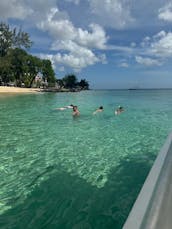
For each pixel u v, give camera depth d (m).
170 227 1.63
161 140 8.27
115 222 3.65
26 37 59.19
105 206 4.07
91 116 14.20
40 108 18.66
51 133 9.46
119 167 5.74
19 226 3.58
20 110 17.25
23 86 64.94
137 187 4.71
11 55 55.88
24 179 5.13
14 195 4.47
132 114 15.35
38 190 4.64
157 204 1.80
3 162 6.15
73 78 92.00
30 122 12.09
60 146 7.59
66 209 4.00
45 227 3.56
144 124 11.45
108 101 28.62
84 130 10.02
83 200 4.27
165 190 1.97
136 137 8.73
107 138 8.61
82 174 5.34
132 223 1.59
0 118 13.48
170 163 2.42
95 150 7.13
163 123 11.77
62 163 6.05
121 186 4.76
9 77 56.31
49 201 4.25
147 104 23.92
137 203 1.80
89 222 3.67
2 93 42.69
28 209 4.02
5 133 9.50
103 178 5.13
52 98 33.44
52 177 5.21
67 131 9.84
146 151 7.00
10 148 7.39
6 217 3.80
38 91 57.00
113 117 13.85
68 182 4.96
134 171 5.49
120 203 4.16
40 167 5.78
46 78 69.81
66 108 18.11
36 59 62.88
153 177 2.17
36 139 8.51
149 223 1.59
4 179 5.14
